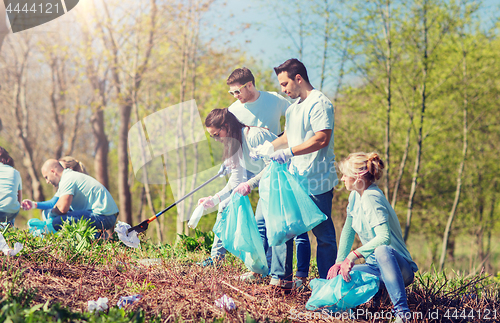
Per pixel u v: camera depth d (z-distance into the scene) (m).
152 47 12.24
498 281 3.72
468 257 13.54
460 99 11.96
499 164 12.59
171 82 12.49
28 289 2.30
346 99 11.40
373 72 11.09
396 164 12.47
